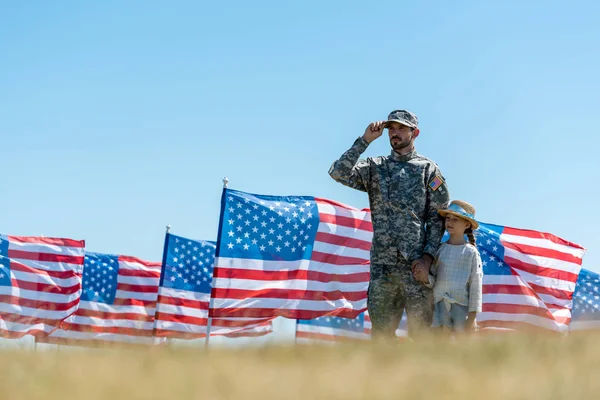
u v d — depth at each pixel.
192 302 18.66
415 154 7.81
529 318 15.16
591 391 1.61
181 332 18.41
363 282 14.36
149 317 22.03
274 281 13.95
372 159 7.81
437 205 7.64
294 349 2.59
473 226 7.63
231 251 13.84
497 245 15.28
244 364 2.12
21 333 18.66
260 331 14.45
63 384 1.72
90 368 2.03
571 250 15.48
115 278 22.00
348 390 1.61
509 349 2.49
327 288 14.18
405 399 1.54
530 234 15.39
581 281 18.22
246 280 13.81
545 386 1.67
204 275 18.88
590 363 2.10
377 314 7.59
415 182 7.62
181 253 18.78
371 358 2.25
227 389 1.63
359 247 14.50
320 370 1.93
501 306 15.11
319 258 14.27
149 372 1.94
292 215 14.22
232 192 14.03
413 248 7.53
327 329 15.87
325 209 14.44
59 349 2.98
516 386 1.66
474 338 3.13
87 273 21.73
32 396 1.61
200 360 2.27
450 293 7.44
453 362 2.21
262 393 1.59
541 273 15.27
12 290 18.75
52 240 19.45
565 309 15.27
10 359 2.44
